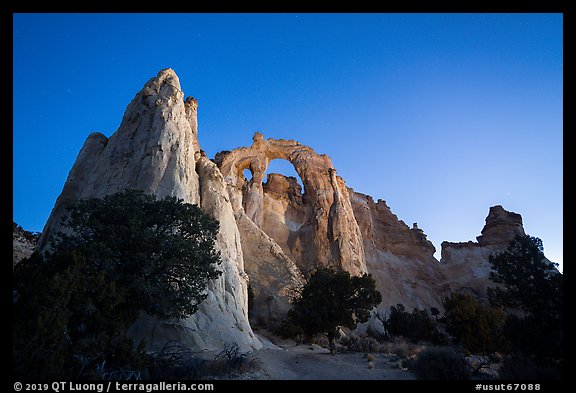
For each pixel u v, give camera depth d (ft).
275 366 62.44
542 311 54.03
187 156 108.17
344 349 95.45
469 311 97.60
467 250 254.88
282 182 232.94
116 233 53.78
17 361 32.04
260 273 145.28
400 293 211.82
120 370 39.27
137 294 50.49
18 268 45.83
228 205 112.16
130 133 111.34
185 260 55.98
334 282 91.91
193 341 69.87
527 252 57.88
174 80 125.49
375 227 256.52
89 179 107.24
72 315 41.39
